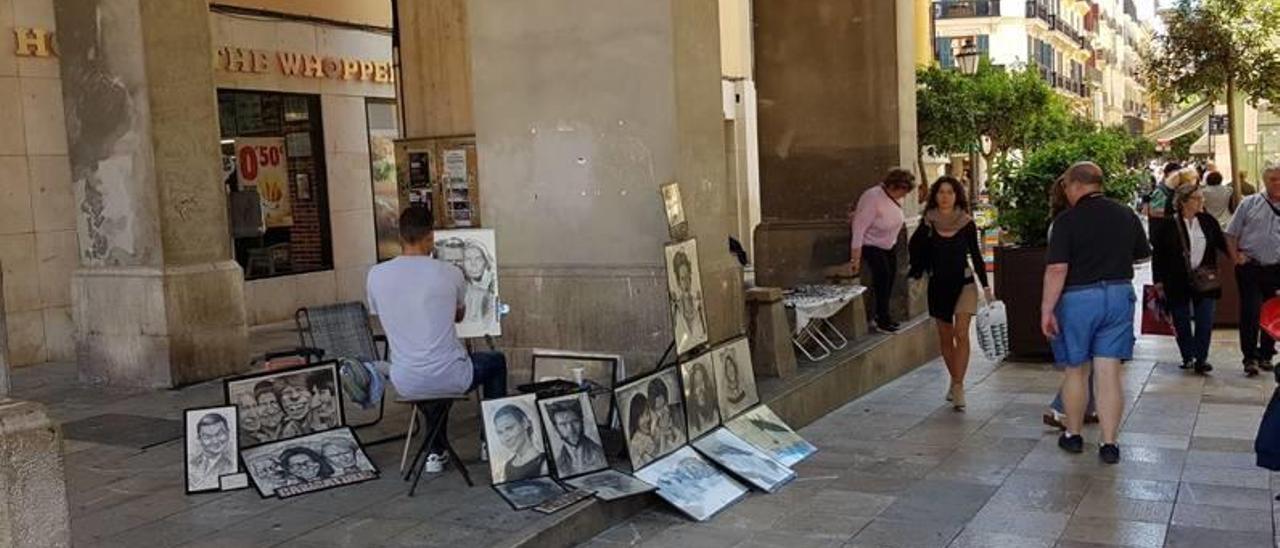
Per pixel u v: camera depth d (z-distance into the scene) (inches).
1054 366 394.3
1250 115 933.8
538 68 292.2
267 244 520.7
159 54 346.3
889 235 394.6
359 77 566.6
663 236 279.9
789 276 442.6
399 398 227.9
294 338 466.3
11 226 409.4
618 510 224.5
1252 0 757.9
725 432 264.2
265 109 518.6
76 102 358.6
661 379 247.9
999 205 414.0
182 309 350.9
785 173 448.1
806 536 215.6
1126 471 253.8
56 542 142.8
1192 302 378.3
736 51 760.3
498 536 199.2
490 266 274.1
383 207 587.2
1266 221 356.2
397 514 212.8
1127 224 259.9
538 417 232.4
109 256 359.3
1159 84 818.8
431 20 475.5
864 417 320.5
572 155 289.7
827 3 436.5
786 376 319.6
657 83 276.7
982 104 1002.1
